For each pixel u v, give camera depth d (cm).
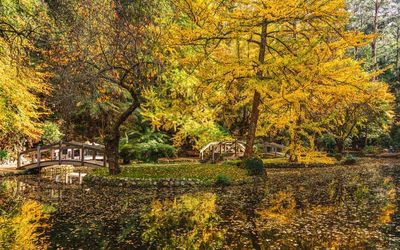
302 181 1759
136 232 871
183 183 1545
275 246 764
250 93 1800
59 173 2064
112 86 2127
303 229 898
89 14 1680
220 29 1518
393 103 3775
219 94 1817
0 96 1644
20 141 2203
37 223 954
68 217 1021
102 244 781
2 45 1480
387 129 3688
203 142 2256
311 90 1597
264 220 989
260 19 1491
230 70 1544
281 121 1828
